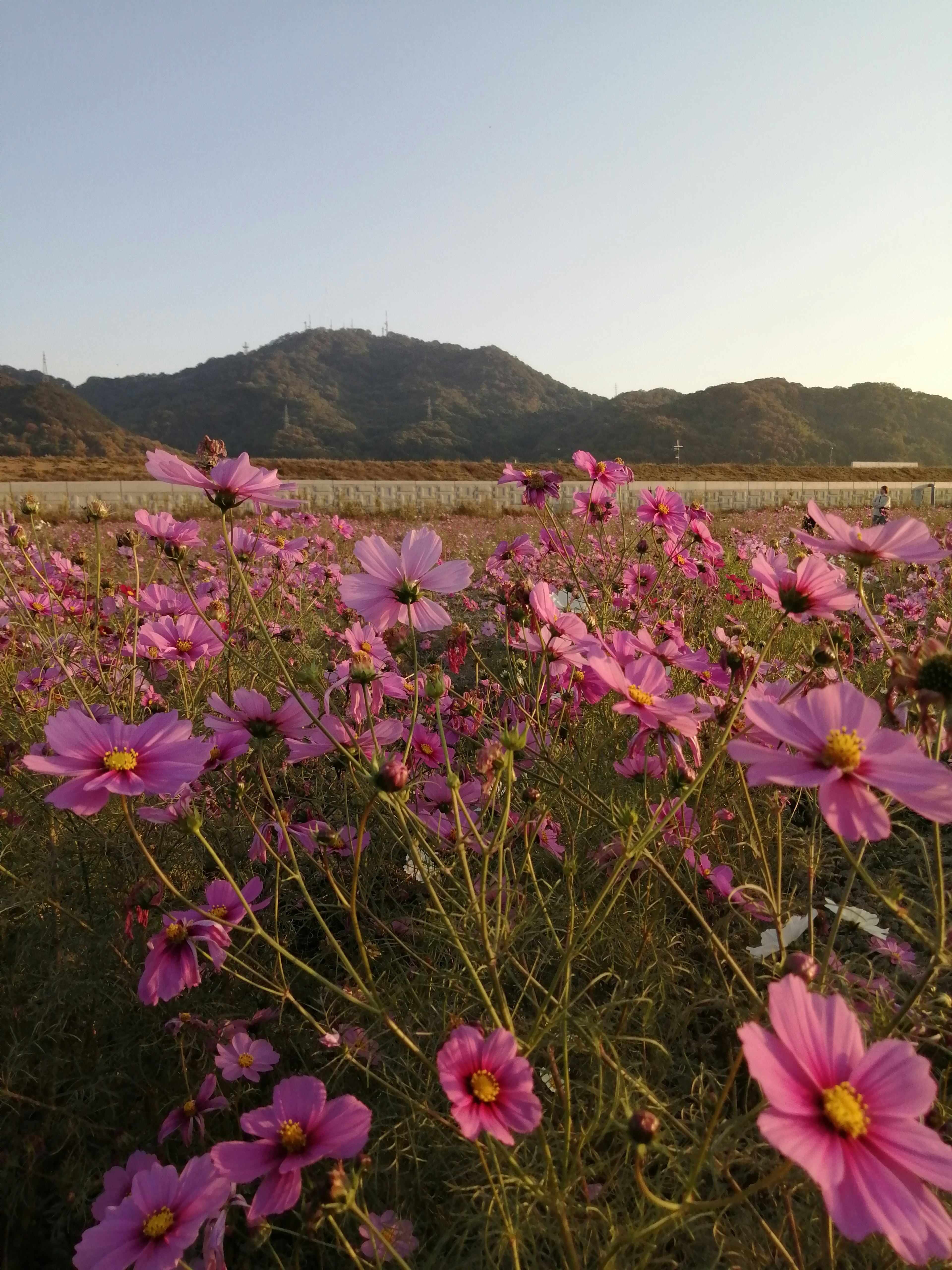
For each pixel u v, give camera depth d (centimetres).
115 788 120
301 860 217
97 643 271
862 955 175
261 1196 103
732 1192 128
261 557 315
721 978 174
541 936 177
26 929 181
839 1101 77
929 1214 73
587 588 378
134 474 2452
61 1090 155
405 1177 137
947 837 238
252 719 153
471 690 271
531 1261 116
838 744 97
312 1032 162
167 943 142
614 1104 115
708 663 192
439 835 164
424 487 2297
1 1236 134
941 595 449
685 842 182
